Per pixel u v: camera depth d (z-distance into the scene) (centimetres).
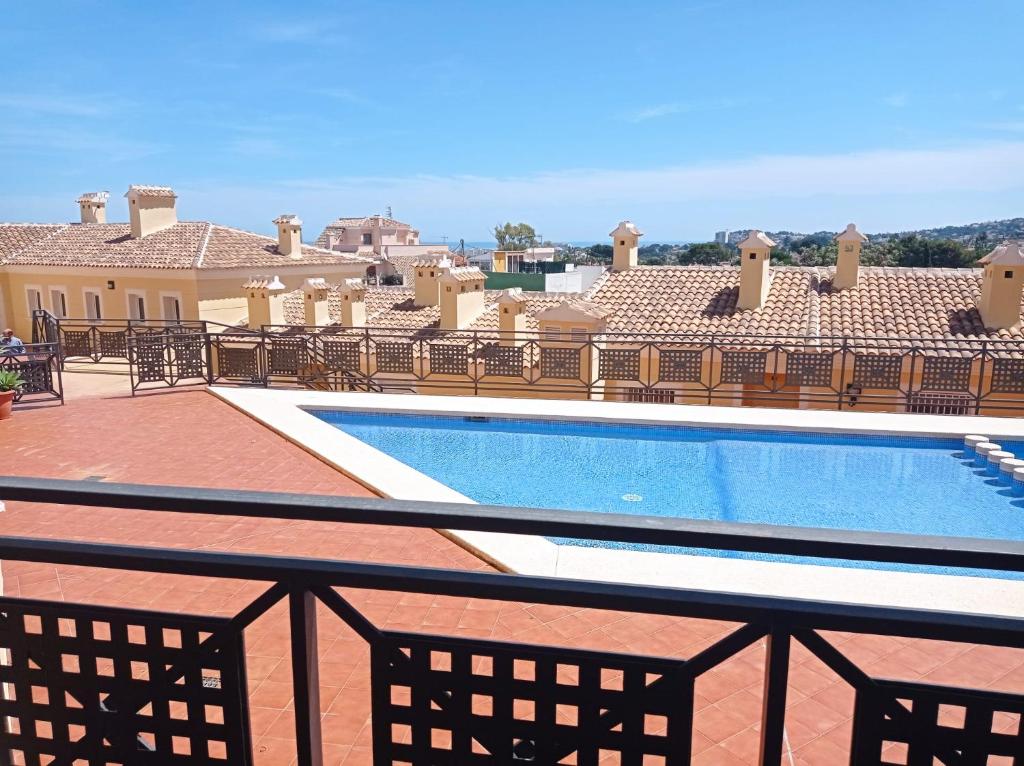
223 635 137
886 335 1498
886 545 106
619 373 1014
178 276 2292
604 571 417
